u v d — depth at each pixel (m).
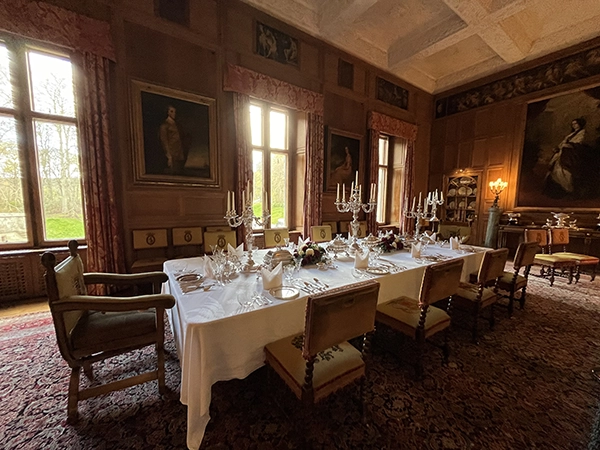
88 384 1.75
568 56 5.21
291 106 4.71
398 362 2.03
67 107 3.40
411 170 6.89
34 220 3.30
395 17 4.81
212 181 4.18
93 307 1.40
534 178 5.72
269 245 3.52
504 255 2.36
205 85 3.99
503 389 1.77
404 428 1.45
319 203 5.27
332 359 1.39
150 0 3.47
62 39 2.97
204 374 1.23
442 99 7.25
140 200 3.64
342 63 5.43
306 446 1.25
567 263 3.96
